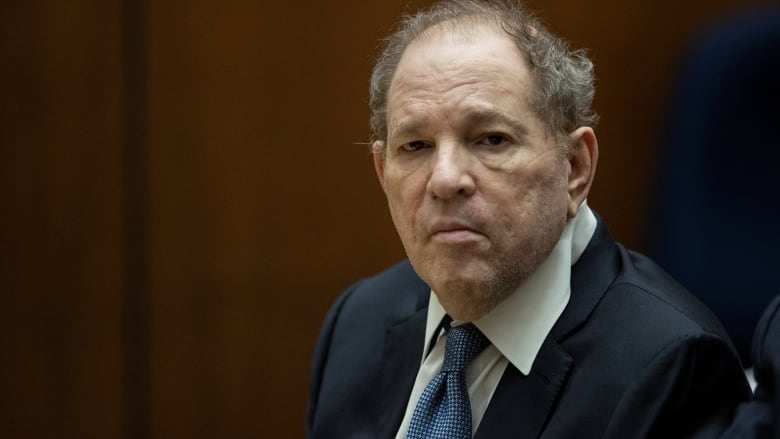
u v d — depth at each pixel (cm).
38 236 987
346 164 954
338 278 961
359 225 955
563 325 477
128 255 980
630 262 513
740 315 778
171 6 962
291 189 963
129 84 967
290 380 974
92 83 970
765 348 455
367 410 540
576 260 499
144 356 986
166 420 988
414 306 560
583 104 483
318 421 552
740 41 786
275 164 964
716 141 784
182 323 984
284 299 971
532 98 455
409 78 461
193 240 977
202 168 973
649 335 459
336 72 949
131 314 983
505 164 449
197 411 986
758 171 779
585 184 487
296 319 969
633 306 475
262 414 980
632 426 443
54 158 980
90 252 982
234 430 983
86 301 986
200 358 984
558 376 467
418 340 538
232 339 978
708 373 457
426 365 513
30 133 981
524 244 457
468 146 452
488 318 481
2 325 996
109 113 971
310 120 956
